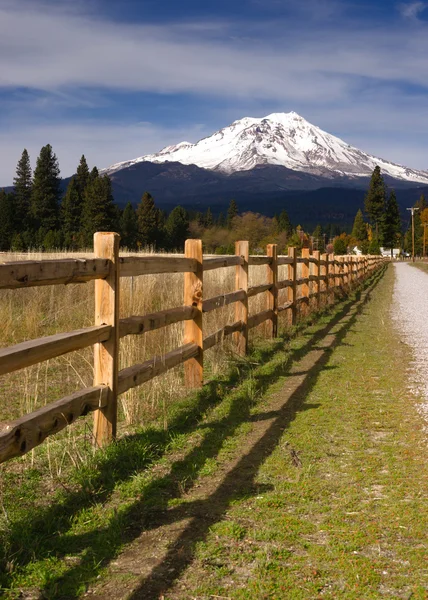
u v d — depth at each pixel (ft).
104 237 13.55
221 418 16.65
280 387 20.58
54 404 11.26
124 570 8.68
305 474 12.34
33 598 8.00
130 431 15.08
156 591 8.16
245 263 25.16
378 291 69.26
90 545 9.39
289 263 35.35
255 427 15.85
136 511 10.65
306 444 14.38
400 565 8.84
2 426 9.68
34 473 12.23
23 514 10.32
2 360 9.50
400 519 10.31
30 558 8.95
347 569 8.70
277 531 9.84
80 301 32.19
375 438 14.83
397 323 38.58
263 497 11.25
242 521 10.25
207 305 20.48
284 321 35.81
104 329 13.21
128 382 14.51
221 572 8.60
